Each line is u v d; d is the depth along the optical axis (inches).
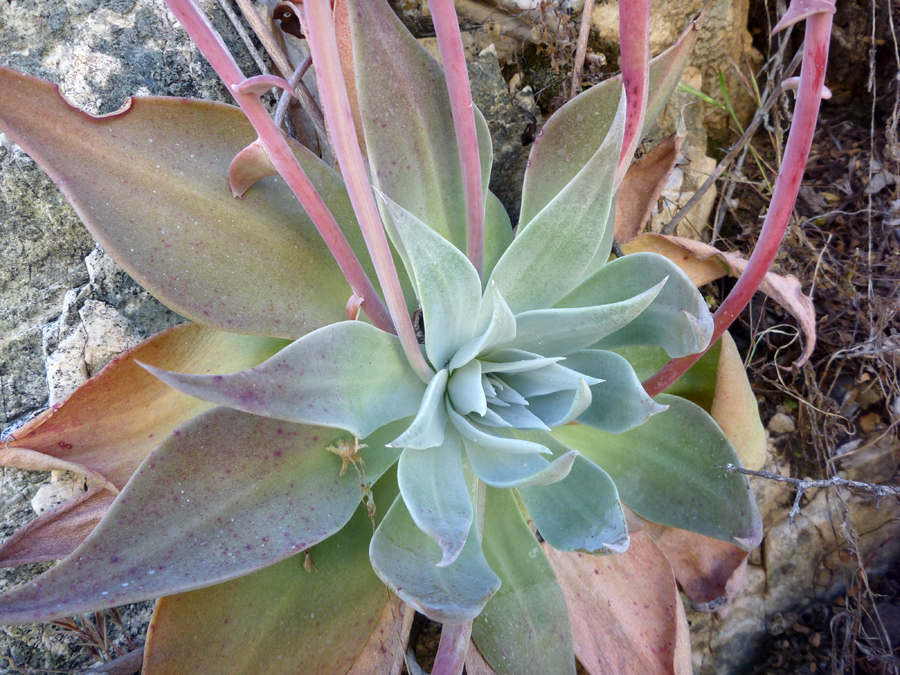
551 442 12.2
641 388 9.1
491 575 9.4
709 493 11.4
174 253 10.4
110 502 11.4
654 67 12.4
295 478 10.1
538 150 12.6
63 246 13.1
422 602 7.7
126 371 11.1
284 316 11.1
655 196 13.6
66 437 11.1
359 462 10.4
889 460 15.3
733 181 16.9
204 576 8.7
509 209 17.1
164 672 9.5
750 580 15.4
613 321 9.9
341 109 7.2
